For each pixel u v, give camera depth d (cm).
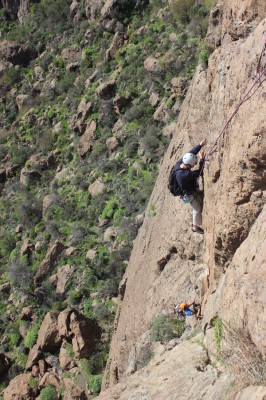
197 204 969
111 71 3362
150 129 2786
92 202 2878
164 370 930
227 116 824
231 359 738
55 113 3584
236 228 784
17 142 3731
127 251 2503
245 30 831
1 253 3161
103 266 2567
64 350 2278
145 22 3372
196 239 1276
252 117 710
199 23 2916
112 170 2905
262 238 667
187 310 1212
